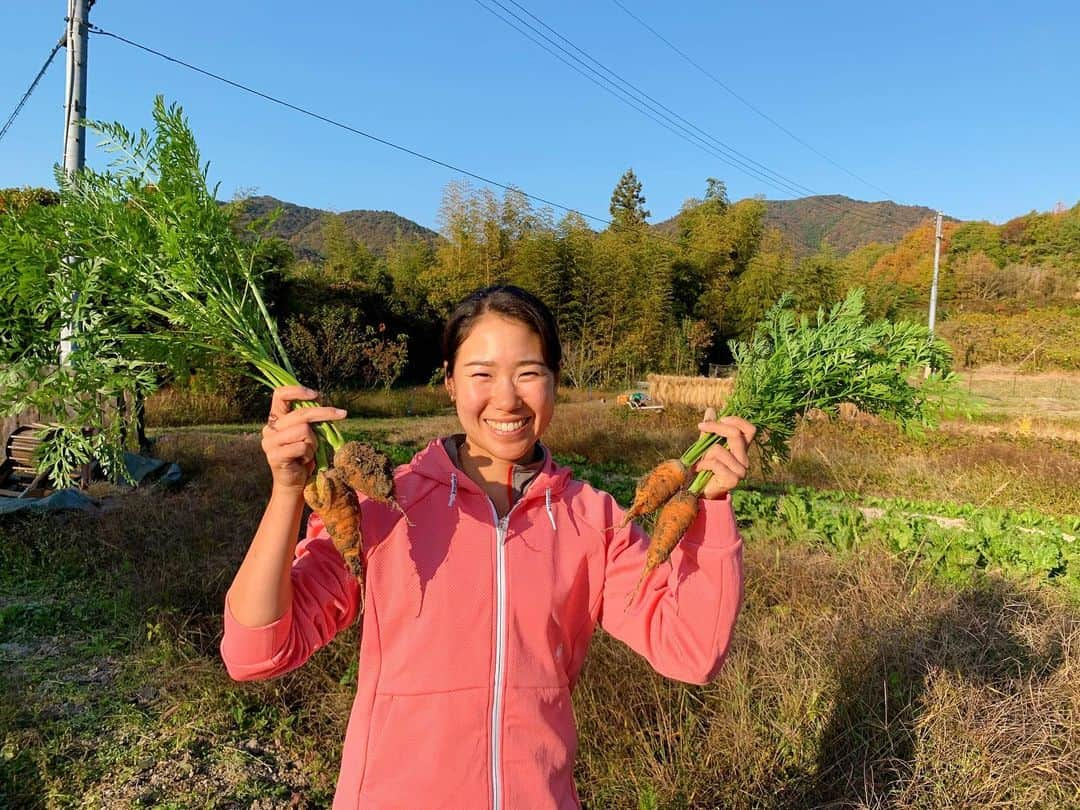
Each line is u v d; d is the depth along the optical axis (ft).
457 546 5.23
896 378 7.24
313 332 75.36
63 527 22.94
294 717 13.48
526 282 103.35
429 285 112.78
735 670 12.30
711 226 128.77
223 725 13.28
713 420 5.52
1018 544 21.42
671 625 5.34
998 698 12.27
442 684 4.99
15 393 6.08
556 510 5.57
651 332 106.93
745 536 23.04
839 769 11.25
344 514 5.01
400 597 5.13
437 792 4.85
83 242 6.31
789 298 7.83
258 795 11.57
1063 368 119.24
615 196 189.98
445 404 81.10
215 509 25.38
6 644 16.16
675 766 10.86
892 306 22.81
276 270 7.60
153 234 6.47
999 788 10.66
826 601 16.10
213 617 16.52
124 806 11.14
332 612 5.23
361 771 4.99
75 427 6.29
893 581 16.63
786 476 38.37
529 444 5.56
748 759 11.05
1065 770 10.93
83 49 29.07
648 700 12.05
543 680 5.16
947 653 13.14
